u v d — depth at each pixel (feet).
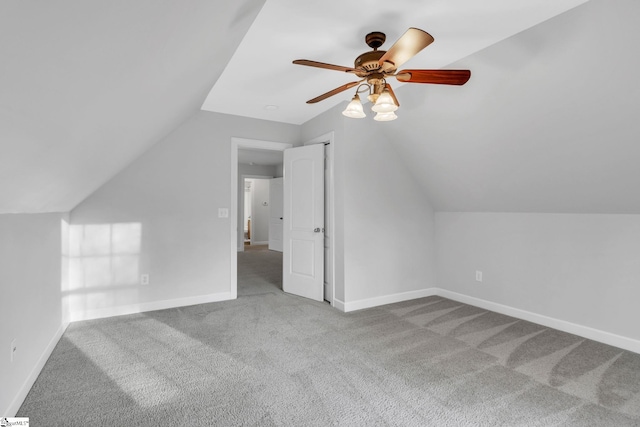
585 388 6.55
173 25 3.57
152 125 8.07
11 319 5.58
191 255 12.08
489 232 11.84
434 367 7.40
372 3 5.98
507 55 7.27
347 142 11.51
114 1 2.23
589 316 9.20
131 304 11.11
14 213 5.70
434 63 8.29
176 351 8.18
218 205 12.57
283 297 13.20
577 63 6.43
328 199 12.71
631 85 6.14
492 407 5.91
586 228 9.30
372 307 12.02
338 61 8.37
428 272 13.70
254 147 13.70
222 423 5.45
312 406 5.93
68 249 10.17
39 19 1.87
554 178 8.98
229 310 11.48
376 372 7.16
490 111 8.61
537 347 8.52
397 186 12.74
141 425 5.38
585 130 7.39
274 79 9.52
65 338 8.93
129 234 11.07
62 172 5.41
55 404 5.92
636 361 7.75
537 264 10.44
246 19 5.68
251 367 7.38
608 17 5.61
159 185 11.53
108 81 3.57
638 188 7.72
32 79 2.41
